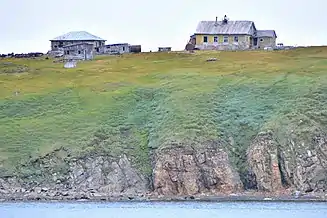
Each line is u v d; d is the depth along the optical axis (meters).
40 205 126.25
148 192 138.88
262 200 131.25
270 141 141.75
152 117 156.12
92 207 123.06
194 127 147.38
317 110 149.00
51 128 153.00
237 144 145.62
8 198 134.75
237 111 153.50
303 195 134.00
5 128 154.25
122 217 109.69
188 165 140.12
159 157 141.62
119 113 158.38
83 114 158.38
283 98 155.50
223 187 138.62
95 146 146.50
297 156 139.75
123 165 143.50
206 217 108.88
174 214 112.94
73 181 141.12
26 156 144.75
